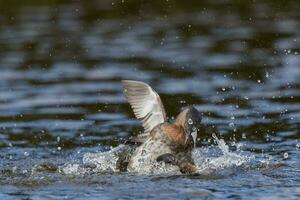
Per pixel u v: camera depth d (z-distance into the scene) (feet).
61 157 153.69
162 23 306.76
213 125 176.35
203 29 295.07
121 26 303.89
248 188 127.03
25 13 325.21
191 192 124.47
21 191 128.06
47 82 224.53
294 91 205.26
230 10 324.19
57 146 162.71
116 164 145.89
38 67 244.63
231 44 268.82
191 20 310.04
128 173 139.85
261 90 207.72
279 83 214.69
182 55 254.68
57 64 248.32
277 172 137.80
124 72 234.38
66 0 345.10
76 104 199.62
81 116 188.24
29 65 247.50
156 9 329.31
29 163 148.87
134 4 336.08
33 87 219.20
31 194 126.00
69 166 145.48
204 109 190.39
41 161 150.30
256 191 125.18
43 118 186.91
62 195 124.98
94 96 207.31
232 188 127.13
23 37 287.69
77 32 295.07
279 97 199.62
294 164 143.64
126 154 146.51
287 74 224.33
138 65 243.19
